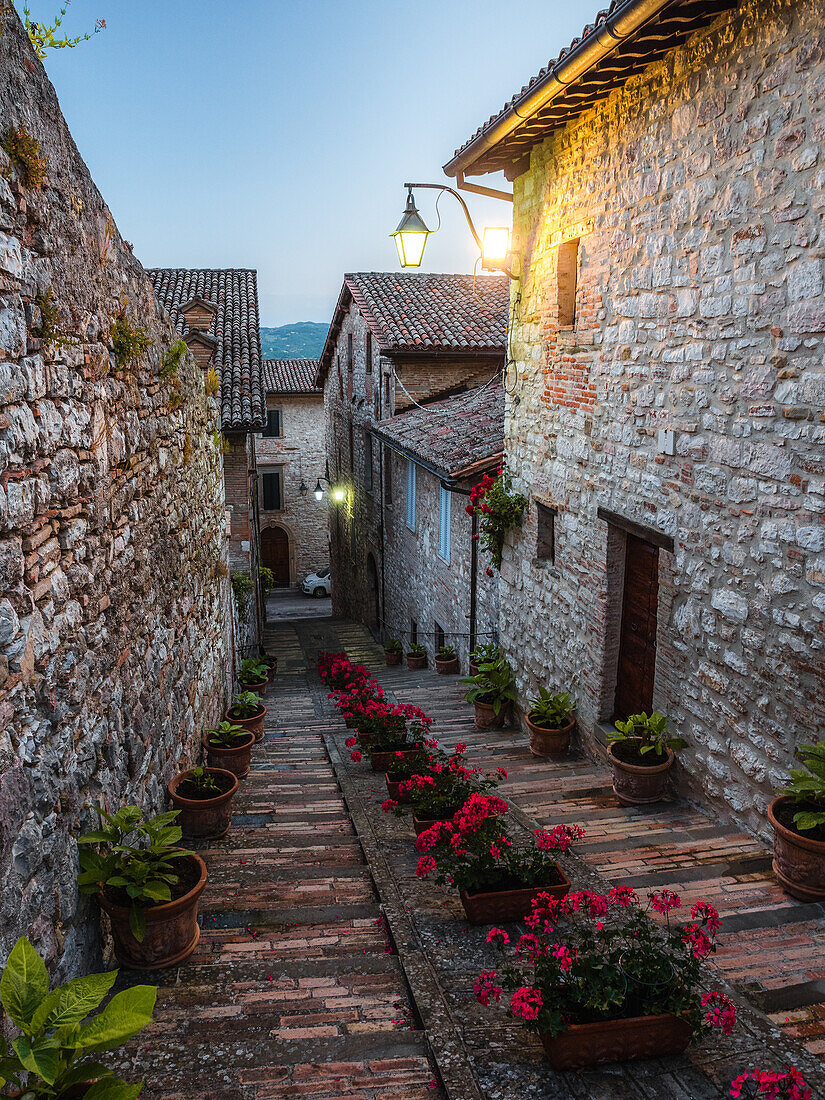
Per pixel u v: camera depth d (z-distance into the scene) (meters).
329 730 9.20
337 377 23.22
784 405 4.48
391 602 17.27
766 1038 2.98
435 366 15.95
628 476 6.26
